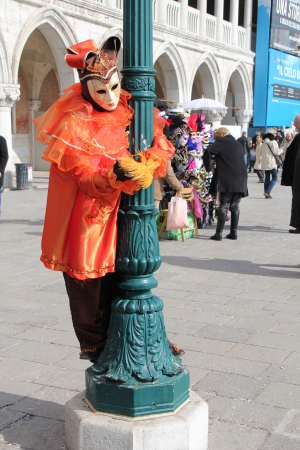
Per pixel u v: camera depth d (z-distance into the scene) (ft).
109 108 8.45
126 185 8.11
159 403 8.76
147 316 8.93
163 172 8.82
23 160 75.31
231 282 20.24
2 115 50.42
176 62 75.41
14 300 17.92
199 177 30.04
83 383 11.94
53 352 13.64
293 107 101.04
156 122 9.47
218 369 12.62
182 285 19.77
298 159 21.45
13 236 29.22
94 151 8.20
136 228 8.73
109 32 60.34
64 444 9.59
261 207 42.42
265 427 10.11
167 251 25.80
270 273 21.63
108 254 8.55
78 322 9.15
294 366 12.82
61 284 19.93
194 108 51.21
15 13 48.62
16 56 49.49
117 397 8.71
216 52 84.84
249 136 101.76
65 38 54.49
